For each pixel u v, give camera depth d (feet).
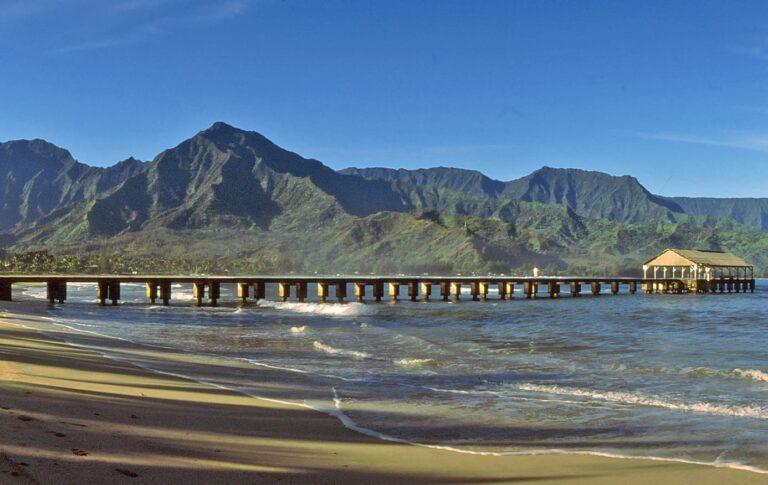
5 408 39.58
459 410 55.06
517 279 339.77
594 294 390.21
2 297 235.81
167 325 145.79
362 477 33.09
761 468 37.55
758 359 90.58
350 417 51.24
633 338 123.24
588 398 61.05
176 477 29.14
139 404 47.78
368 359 87.92
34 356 69.92
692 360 89.40
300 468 33.81
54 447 31.37
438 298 337.52
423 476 34.12
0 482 24.88
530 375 75.20
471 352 97.60
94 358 75.00
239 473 31.37
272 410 51.06
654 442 44.57
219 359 84.58
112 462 30.12
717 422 51.13
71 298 304.30
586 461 38.75
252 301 267.39
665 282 416.67
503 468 36.63
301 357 89.40
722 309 246.27
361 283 299.17
